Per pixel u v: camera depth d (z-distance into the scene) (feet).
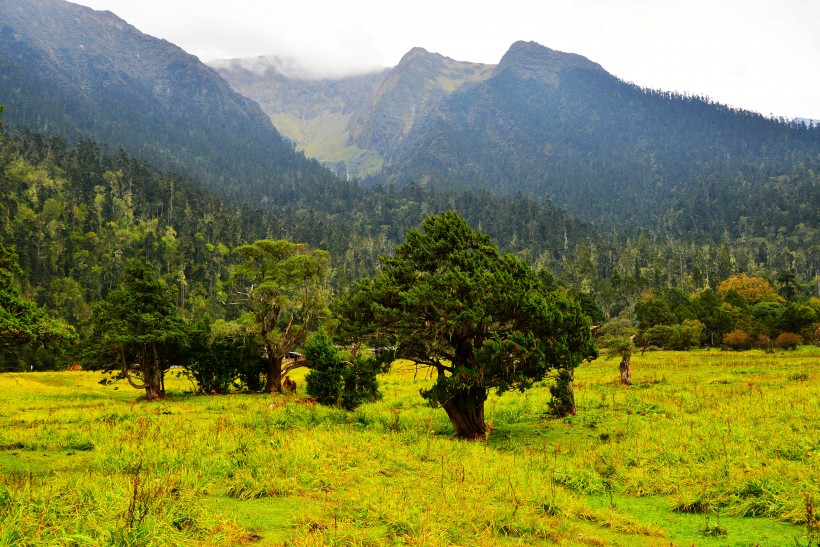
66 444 53.42
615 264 633.20
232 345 143.64
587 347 66.39
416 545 25.26
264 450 44.21
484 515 30.45
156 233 530.68
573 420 73.92
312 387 98.22
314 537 24.90
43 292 368.48
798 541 27.78
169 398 130.00
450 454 48.49
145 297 131.75
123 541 22.66
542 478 40.86
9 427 70.85
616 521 31.35
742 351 236.63
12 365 231.71
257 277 147.74
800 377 114.21
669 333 256.73
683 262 616.39
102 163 647.15
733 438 51.01
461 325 60.80
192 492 31.68
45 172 563.89
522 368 61.21
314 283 147.74
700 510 34.19
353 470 40.81
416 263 69.36
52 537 22.93
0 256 53.98
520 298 60.95
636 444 51.24
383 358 71.26
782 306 332.39
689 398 86.58
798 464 40.14
